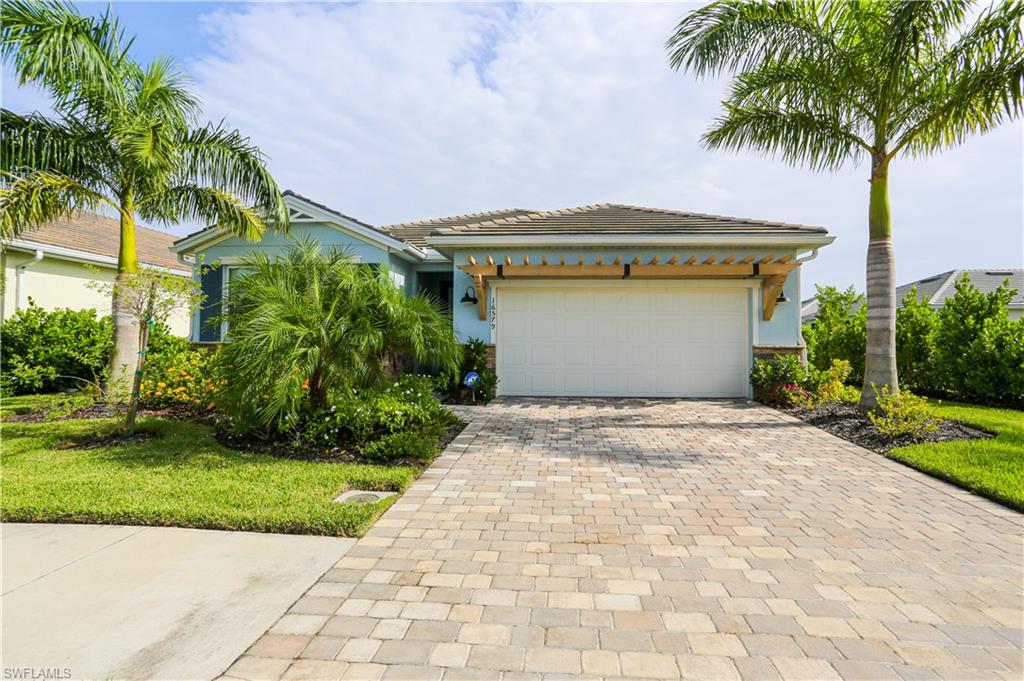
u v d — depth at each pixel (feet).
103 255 50.72
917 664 8.25
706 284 38.42
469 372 36.55
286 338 20.10
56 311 42.50
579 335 39.32
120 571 11.23
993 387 34.81
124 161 27.43
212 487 16.28
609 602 10.12
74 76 25.79
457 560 11.95
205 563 11.66
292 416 21.24
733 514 14.98
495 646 8.70
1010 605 10.03
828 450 22.66
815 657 8.43
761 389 36.11
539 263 39.88
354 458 20.44
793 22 26.45
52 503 14.62
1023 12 23.07
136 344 29.40
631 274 36.91
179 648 8.56
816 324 52.49
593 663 8.27
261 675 7.93
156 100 29.30
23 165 26.68
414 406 24.98
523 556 12.18
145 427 24.72
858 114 28.91
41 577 10.93
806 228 37.55
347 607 9.89
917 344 41.37
